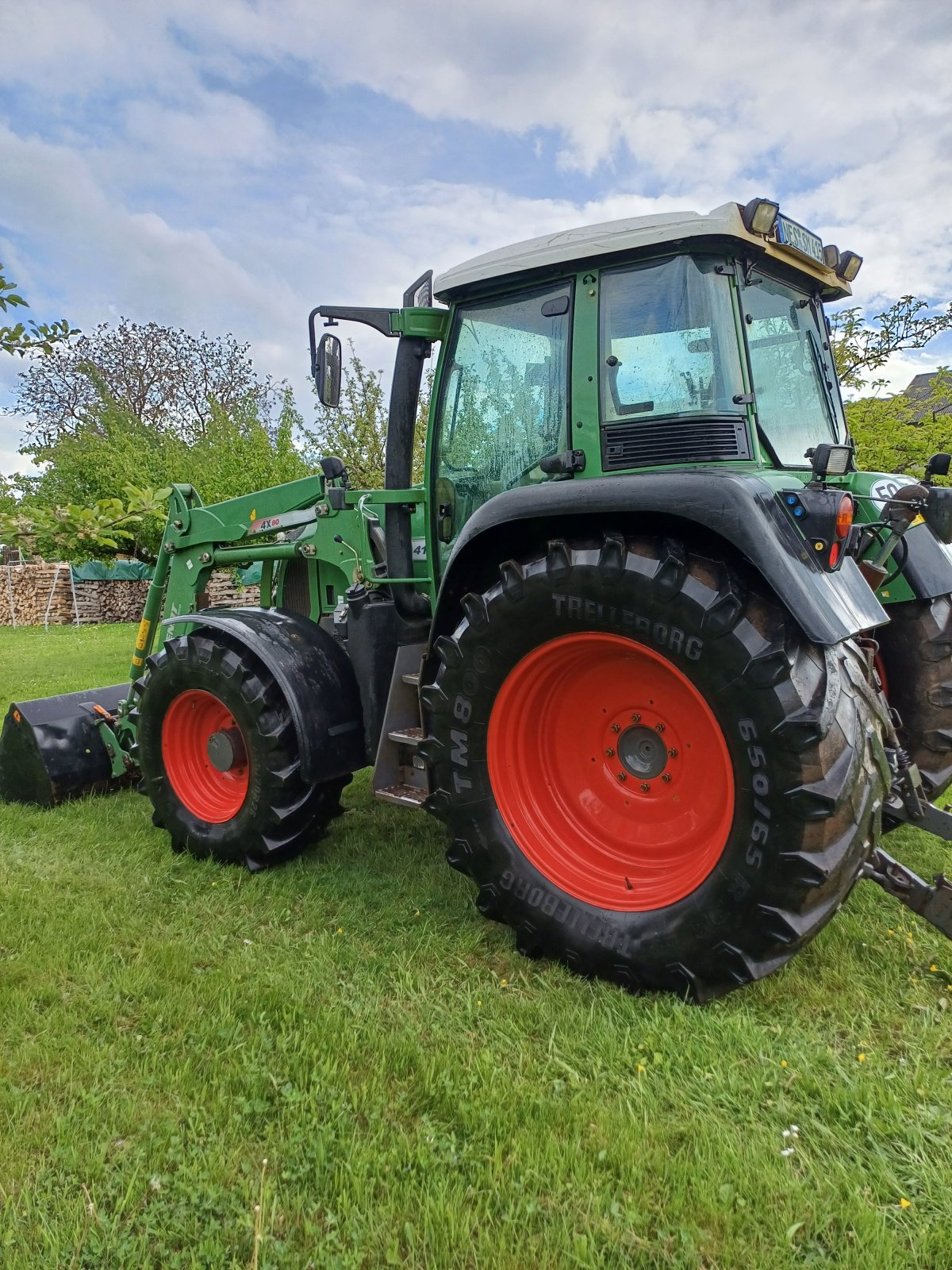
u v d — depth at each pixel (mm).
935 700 3453
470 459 3338
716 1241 1698
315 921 3150
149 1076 2215
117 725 4695
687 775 2676
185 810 3822
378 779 3439
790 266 3074
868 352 7605
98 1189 1836
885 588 3486
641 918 2564
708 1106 2080
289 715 3512
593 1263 1624
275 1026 2459
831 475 2695
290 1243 1694
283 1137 1997
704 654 2326
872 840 2402
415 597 3773
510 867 2805
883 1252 1644
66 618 18203
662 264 2777
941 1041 2320
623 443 2842
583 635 2584
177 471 19844
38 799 4531
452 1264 1641
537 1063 2266
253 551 4410
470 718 2836
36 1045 2355
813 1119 2035
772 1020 2416
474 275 3121
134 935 3020
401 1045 2312
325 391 3416
